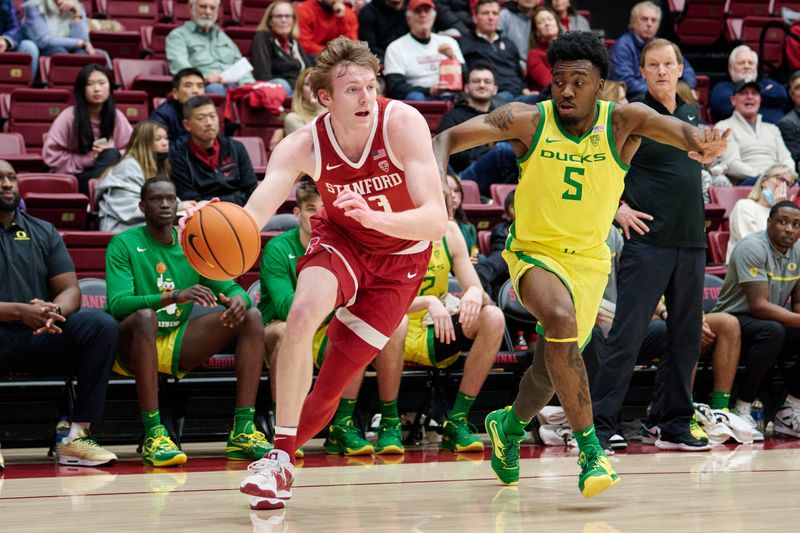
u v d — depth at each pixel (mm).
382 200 3365
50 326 4934
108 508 3402
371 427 6379
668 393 5617
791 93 10547
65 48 9969
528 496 3686
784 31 12148
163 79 9570
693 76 10891
